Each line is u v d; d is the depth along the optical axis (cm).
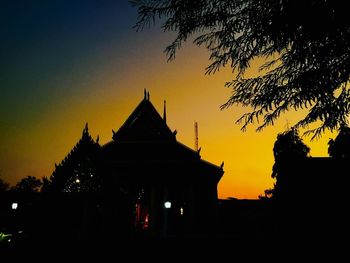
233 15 257
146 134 2498
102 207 1473
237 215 2186
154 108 2595
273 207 1533
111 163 2205
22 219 1722
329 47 231
